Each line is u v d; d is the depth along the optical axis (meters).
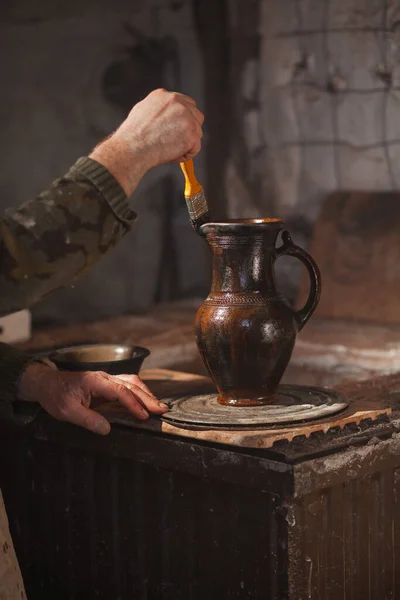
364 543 1.45
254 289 1.47
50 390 1.55
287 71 3.00
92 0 3.08
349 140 2.89
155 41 3.22
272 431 1.37
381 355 2.32
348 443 1.38
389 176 2.82
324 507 1.37
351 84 2.85
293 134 3.02
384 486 1.47
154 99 1.41
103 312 3.23
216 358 1.47
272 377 1.49
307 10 2.92
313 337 2.54
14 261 1.26
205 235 1.49
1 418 1.77
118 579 1.60
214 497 1.43
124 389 1.52
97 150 1.37
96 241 1.32
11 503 1.81
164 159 1.40
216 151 3.20
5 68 2.97
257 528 1.37
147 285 3.31
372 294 2.73
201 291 3.29
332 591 1.40
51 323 3.13
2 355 1.63
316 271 1.52
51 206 1.29
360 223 2.81
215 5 3.12
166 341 2.50
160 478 1.51
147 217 3.28
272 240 1.48
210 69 3.17
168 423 1.47
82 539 1.66
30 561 1.78
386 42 2.75
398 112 2.77
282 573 1.35
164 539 1.52
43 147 3.07
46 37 3.03
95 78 3.13
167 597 1.53
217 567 1.44
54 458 1.69
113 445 1.53
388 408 1.51
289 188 3.05
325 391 1.59
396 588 1.51
